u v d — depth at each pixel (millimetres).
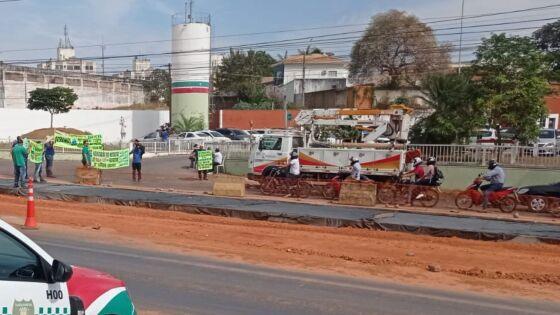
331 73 79250
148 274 8570
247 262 9773
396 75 57875
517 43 28234
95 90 75750
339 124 23078
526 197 17609
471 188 18422
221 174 28922
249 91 69938
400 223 14188
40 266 3654
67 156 36344
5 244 3658
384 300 7543
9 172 27766
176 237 12242
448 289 8336
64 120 58750
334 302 7344
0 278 3482
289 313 6773
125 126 61219
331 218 14766
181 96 57094
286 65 79750
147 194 19375
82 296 3922
